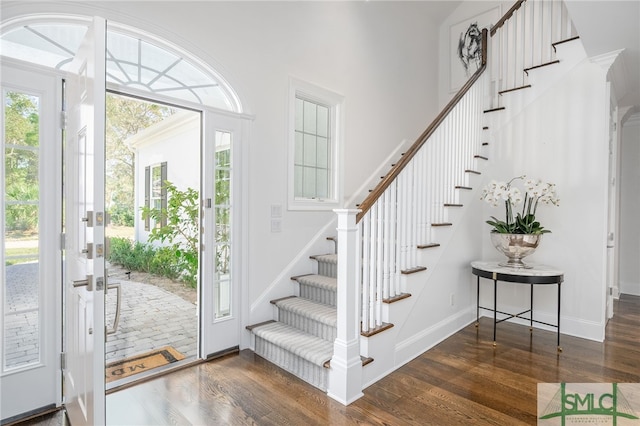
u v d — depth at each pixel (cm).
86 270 155
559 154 351
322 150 392
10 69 197
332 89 386
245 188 302
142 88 264
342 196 397
